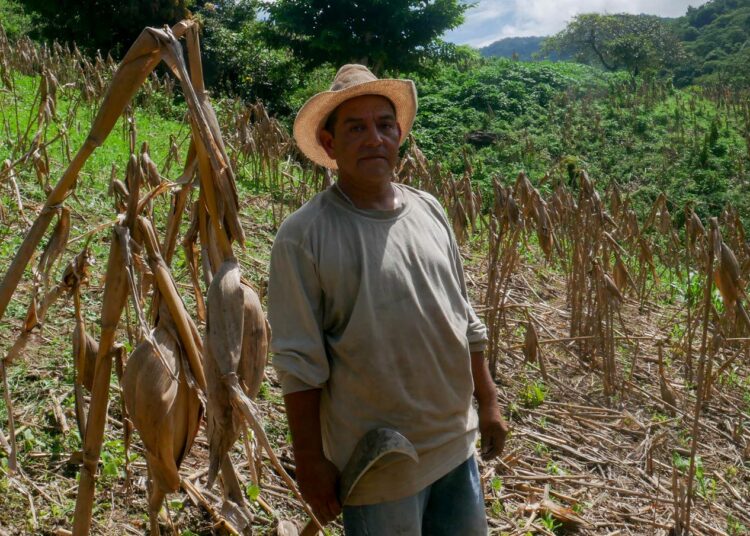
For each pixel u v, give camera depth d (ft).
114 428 11.10
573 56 199.52
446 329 6.43
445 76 96.73
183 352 5.17
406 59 81.20
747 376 19.29
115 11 75.41
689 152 76.89
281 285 6.31
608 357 17.95
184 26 4.89
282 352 6.22
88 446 5.58
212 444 4.93
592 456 14.29
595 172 70.33
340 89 6.51
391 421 6.33
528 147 72.79
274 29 82.12
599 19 190.70
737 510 13.26
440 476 6.47
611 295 16.37
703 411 17.08
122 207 5.86
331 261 6.16
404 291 6.23
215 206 5.00
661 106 97.09
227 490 5.72
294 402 6.21
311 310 6.21
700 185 68.39
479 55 120.57
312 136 7.16
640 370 18.95
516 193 17.88
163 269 5.10
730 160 74.43
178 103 52.49
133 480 9.96
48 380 11.84
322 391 6.61
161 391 4.93
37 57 39.04
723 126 89.86
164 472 5.22
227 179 4.97
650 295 26.14
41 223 5.06
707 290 11.02
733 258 10.43
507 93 90.38
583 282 19.40
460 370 6.58
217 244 5.41
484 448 7.38
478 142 77.25
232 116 37.86
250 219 24.99
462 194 23.12
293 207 26.81
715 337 15.47
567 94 93.04
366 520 6.34
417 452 6.35
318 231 6.23
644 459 14.43
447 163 68.39
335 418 6.46
